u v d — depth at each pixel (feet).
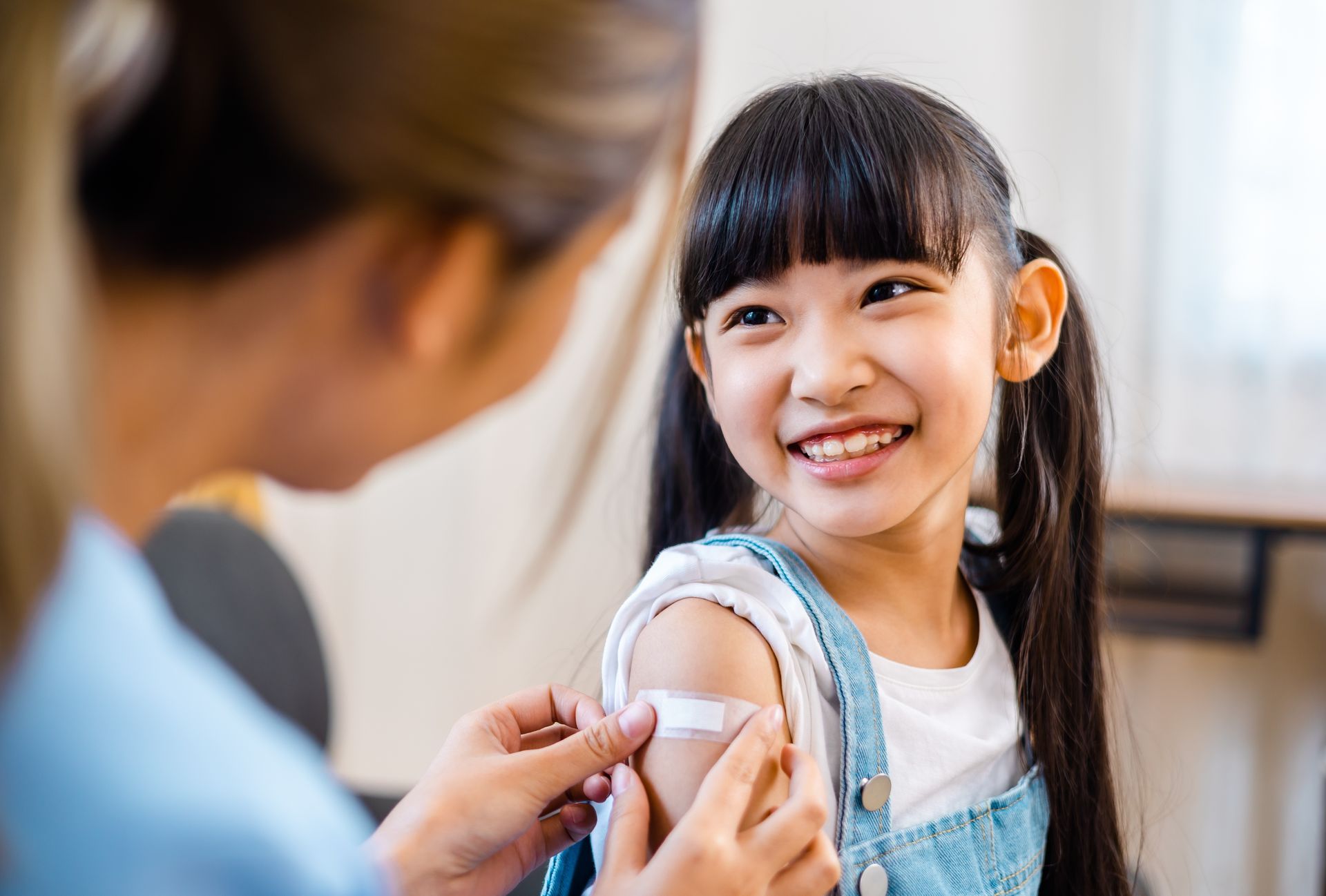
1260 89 5.25
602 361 1.89
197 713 1.68
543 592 5.74
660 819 2.29
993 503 2.93
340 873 1.69
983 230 2.49
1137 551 5.59
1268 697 5.67
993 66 5.45
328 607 6.24
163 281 1.65
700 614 2.39
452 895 2.33
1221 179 5.32
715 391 2.50
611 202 1.75
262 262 1.66
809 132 2.41
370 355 1.73
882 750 2.46
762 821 2.21
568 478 1.94
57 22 1.48
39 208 1.44
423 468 6.02
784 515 2.67
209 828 1.62
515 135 1.66
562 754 2.33
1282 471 5.42
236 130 1.61
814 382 2.35
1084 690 2.83
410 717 6.27
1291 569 5.60
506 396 1.85
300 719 3.87
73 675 1.64
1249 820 5.73
